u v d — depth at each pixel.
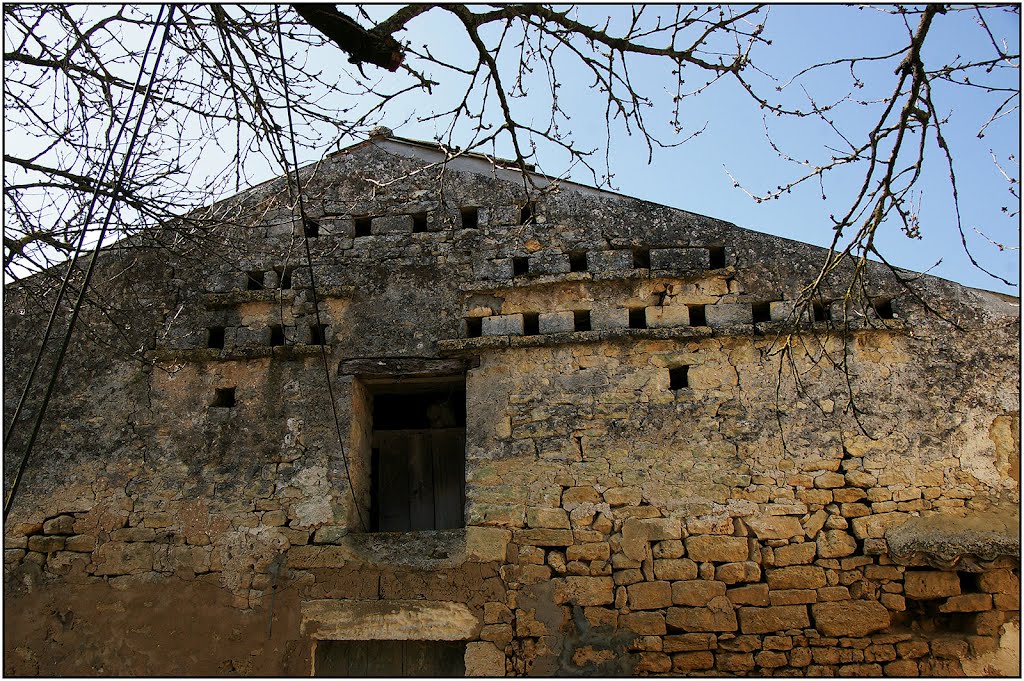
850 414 7.79
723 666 7.15
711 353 8.13
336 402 8.36
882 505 7.50
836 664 7.09
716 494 7.65
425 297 8.71
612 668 7.21
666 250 8.55
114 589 7.88
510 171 9.17
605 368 8.19
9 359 8.92
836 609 7.23
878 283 8.24
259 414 8.41
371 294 8.79
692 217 8.71
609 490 7.75
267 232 9.23
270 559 7.83
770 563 7.41
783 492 7.61
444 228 9.01
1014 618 7.11
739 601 7.31
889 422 7.76
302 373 8.52
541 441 7.98
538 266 8.66
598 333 8.24
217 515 8.05
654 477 7.75
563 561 7.56
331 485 8.04
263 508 8.03
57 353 8.93
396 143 9.55
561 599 7.44
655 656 7.21
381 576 7.65
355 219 9.29
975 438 7.67
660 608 7.35
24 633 7.79
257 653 7.52
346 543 7.81
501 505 7.79
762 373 8.02
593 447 7.92
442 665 7.48
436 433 8.84
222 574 7.83
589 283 8.52
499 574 7.56
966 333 8.02
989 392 7.80
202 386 8.60
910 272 8.27
